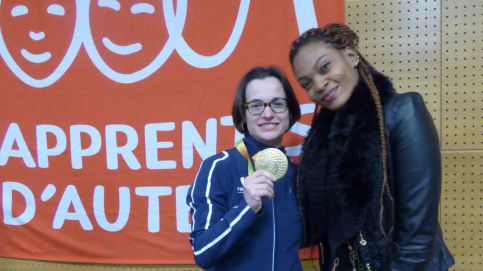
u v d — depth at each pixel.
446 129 1.25
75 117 1.46
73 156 1.48
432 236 0.71
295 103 0.96
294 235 0.92
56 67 1.46
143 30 1.39
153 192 1.43
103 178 1.46
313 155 0.87
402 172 0.72
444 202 1.26
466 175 1.25
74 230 1.50
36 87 1.48
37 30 1.47
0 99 1.51
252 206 0.79
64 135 1.48
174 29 1.37
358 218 0.76
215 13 1.33
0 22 1.49
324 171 0.83
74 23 1.44
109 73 1.42
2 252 1.57
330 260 0.90
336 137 0.79
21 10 1.47
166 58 1.38
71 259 1.50
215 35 1.34
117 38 1.41
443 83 1.24
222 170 0.90
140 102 1.41
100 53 1.43
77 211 1.49
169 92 1.39
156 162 1.42
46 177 1.50
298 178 0.92
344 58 0.79
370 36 1.27
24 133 1.51
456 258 1.26
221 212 0.87
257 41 1.31
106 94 1.43
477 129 1.23
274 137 0.90
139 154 1.43
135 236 1.45
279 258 0.89
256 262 0.87
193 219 0.87
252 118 0.89
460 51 1.22
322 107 0.90
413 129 0.71
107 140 1.45
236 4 1.32
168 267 1.45
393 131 0.74
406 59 1.25
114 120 1.43
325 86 0.78
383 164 0.74
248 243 0.88
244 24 1.31
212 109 1.36
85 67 1.44
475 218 1.25
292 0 1.27
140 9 1.38
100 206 1.47
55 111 1.47
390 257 0.76
